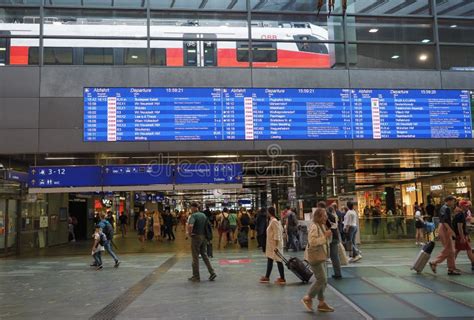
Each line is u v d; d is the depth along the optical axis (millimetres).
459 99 16875
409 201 36812
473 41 17484
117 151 15375
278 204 26156
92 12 16109
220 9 16500
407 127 16484
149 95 15672
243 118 15891
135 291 9273
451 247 10500
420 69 16969
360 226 19766
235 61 16297
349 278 10195
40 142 15195
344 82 16453
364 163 19609
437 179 31766
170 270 12391
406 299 7980
